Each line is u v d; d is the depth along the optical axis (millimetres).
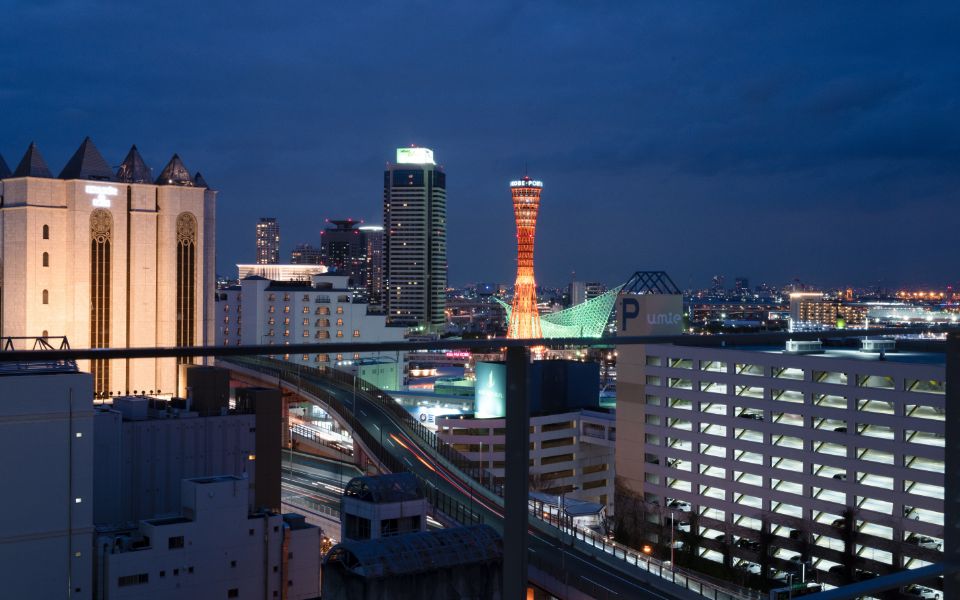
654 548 153875
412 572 80500
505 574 16234
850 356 147375
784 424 146000
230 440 125750
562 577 97875
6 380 81875
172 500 121000
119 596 89625
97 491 113438
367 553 81562
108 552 90000
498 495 144000
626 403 169000
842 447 138625
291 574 102625
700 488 157375
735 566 144375
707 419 156750
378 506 105125
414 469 159625
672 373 162500
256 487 128250
